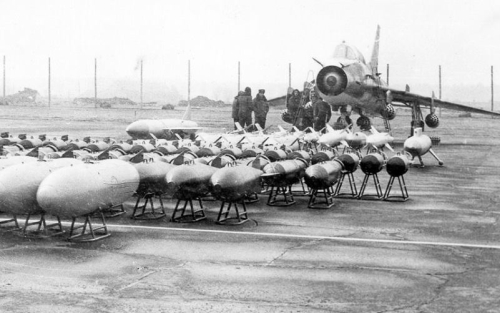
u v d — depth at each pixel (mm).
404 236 12641
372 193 19156
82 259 10656
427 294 8625
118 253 11125
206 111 117188
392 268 10062
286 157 21547
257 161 16875
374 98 38844
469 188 20438
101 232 13062
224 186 13430
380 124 78000
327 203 16422
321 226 13773
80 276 9539
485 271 9875
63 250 11359
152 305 8133
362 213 15555
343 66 36281
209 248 11531
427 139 27344
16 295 8555
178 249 11453
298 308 8023
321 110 38312
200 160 17719
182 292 8711
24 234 12688
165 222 14266
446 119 109062
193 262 10453
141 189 14547
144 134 34031
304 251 11281
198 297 8484
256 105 41844
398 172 17484
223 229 13430
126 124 58844
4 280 9312
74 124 58312
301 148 27734
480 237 12523
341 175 18281
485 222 14258
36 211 12609
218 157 17641
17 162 15273
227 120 73562
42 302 8242
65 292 8703
